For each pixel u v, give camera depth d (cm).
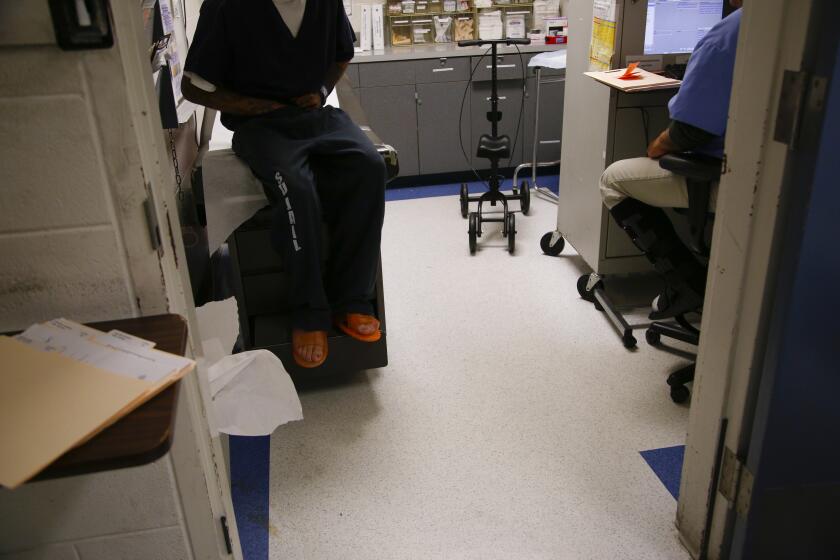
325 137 200
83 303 94
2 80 80
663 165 207
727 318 137
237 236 211
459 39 457
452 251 345
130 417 67
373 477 189
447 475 189
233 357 151
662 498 178
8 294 91
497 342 258
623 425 207
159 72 150
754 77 121
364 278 210
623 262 279
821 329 123
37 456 61
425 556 163
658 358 242
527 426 208
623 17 253
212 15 196
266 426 151
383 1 454
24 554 108
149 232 91
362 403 223
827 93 105
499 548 164
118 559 112
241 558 136
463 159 455
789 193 116
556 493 181
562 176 319
